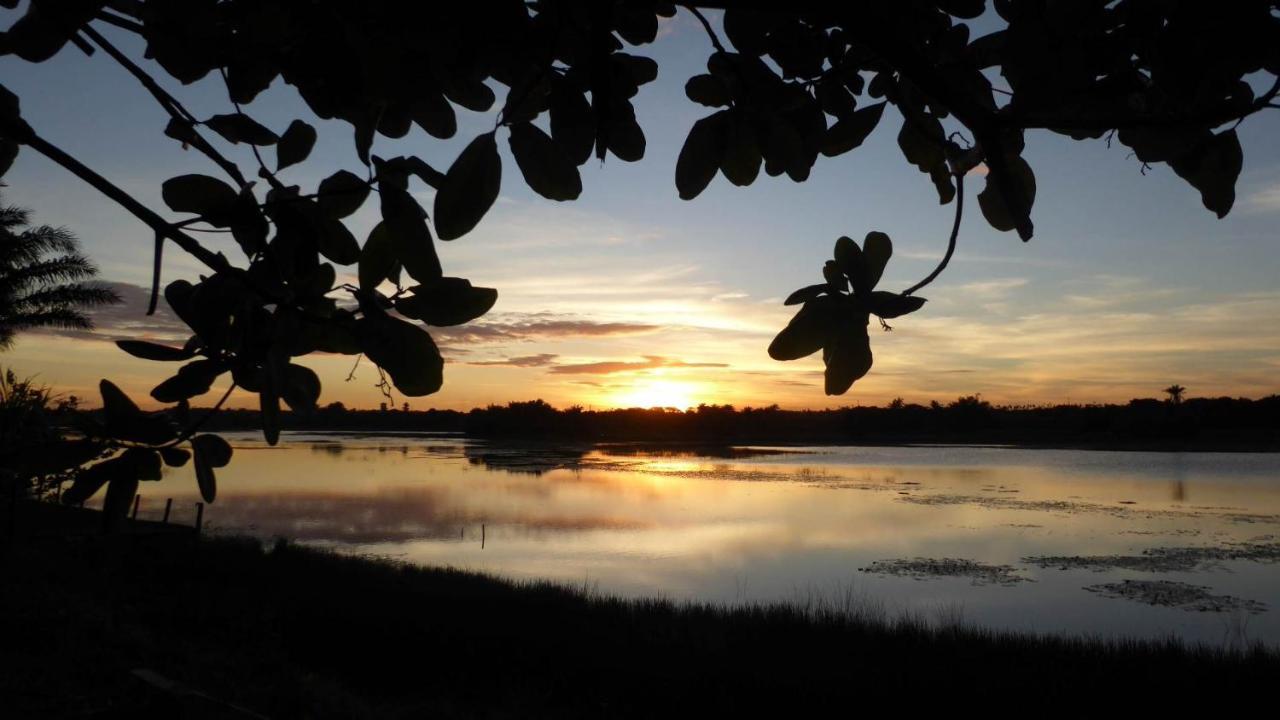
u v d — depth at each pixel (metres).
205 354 1.10
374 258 1.02
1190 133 1.17
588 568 29.25
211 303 1.08
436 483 66.81
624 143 1.14
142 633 12.21
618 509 47.72
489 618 16.42
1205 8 1.07
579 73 1.08
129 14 1.16
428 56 1.05
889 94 1.34
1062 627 19.80
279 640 14.12
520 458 110.81
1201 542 33.44
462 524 40.62
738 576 27.58
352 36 1.04
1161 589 24.27
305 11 1.05
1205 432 158.00
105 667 9.89
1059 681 13.31
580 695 12.59
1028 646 15.38
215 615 14.91
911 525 39.81
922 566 28.83
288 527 38.06
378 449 145.62
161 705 6.61
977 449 137.25
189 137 1.15
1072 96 1.11
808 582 26.38
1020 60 1.11
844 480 69.31
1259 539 34.22
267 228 1.10
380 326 1.02
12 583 12.10
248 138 1.19
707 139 1.19
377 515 43.94
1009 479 69.44
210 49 1.11
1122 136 1.21
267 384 1.11
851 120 1.28
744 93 1.18
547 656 14.12
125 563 17.94
